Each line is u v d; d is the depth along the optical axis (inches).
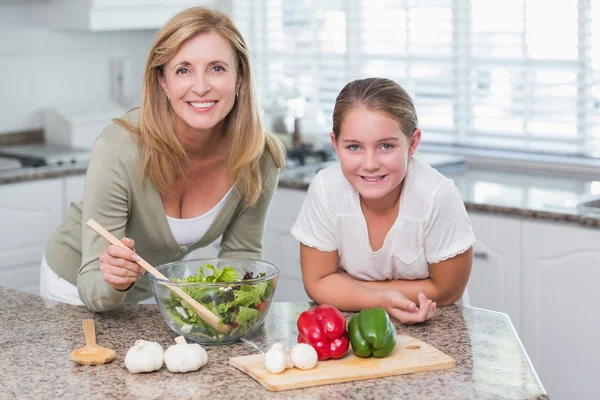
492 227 126.3
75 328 73.9
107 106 187.8
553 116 150.4
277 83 173.8
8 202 149.6
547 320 122.6
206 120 77.7
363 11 172.9
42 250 155.2
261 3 188.1
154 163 82.0
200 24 76.4
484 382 60.9
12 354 67.6
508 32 152.4
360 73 173.9
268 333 72.1
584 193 132.0
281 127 168.2
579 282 118.6
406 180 77.9
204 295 67.8
